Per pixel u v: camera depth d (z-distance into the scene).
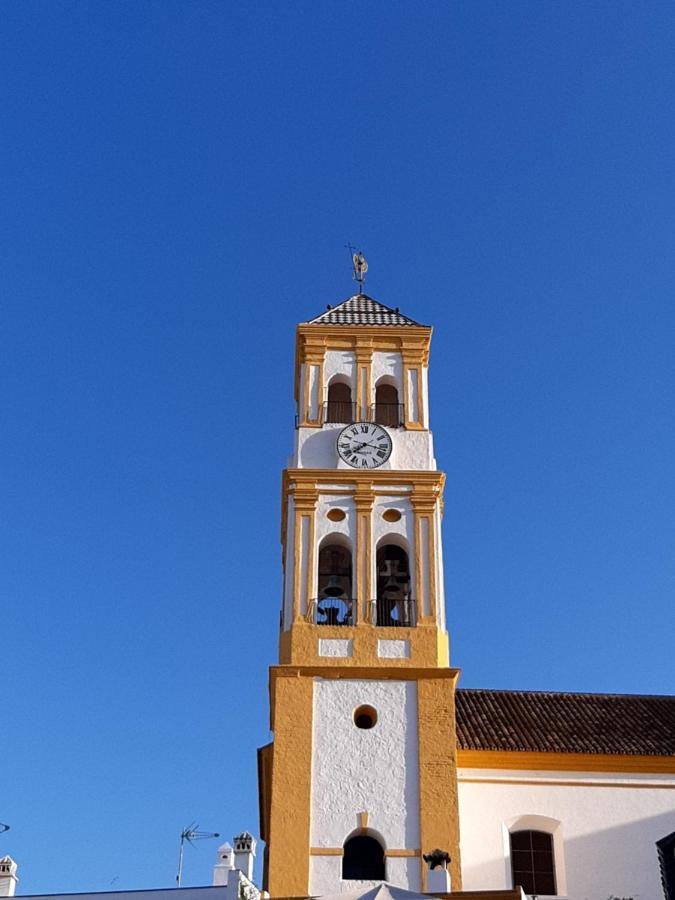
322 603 38.00
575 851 35.59
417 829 33.59
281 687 35.66
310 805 33.88
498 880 34.94
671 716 40.22
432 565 37.84
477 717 39.31
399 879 32.84
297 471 39.12
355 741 34.91
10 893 35.00
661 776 37.00
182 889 32.41
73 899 32.94
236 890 31.80
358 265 47.19
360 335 42.31
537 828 36.16
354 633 36.62
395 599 38.62
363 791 34.12
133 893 32.62
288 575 37.78
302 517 38.50
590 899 34.84
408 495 39.00
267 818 38.12
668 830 36.00
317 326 42.31
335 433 40.44
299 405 41.19
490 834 35.66
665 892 34.06
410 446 40.22
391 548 39.16
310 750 34.69
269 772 37.25
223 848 34.62
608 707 40.91
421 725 35.16
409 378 41.72
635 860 35.50
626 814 36.22
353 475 39.09
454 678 35.94
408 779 34.34
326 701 35.53
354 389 41.31
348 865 33.56
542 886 35.22
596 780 36.75
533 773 36.75
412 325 42.75
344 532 38.34
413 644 36.50
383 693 35.75
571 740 37.88
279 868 32.94
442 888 31.33
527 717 39.62
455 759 34.59
